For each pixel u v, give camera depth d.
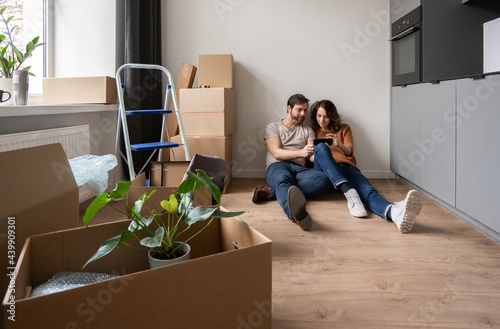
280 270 1.60
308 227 2.10
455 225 2.18
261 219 2.32
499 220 1.83
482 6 2.66
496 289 1.43
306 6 3.41
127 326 0.72
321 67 3.45
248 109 3.53
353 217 2.36
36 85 2.69
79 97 2.57
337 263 1.67
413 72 2.88
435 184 2.56
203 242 1.14
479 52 2.69
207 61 3.20
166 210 1.04
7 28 2.19
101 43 2.83
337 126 3.22
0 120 1.94
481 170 1.98
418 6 2.73
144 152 3.20
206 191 1.63
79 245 0.99
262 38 3.45
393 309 1.29
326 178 2.64
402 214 2.03
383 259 1.71
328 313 1.27
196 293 0.79
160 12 3.37
